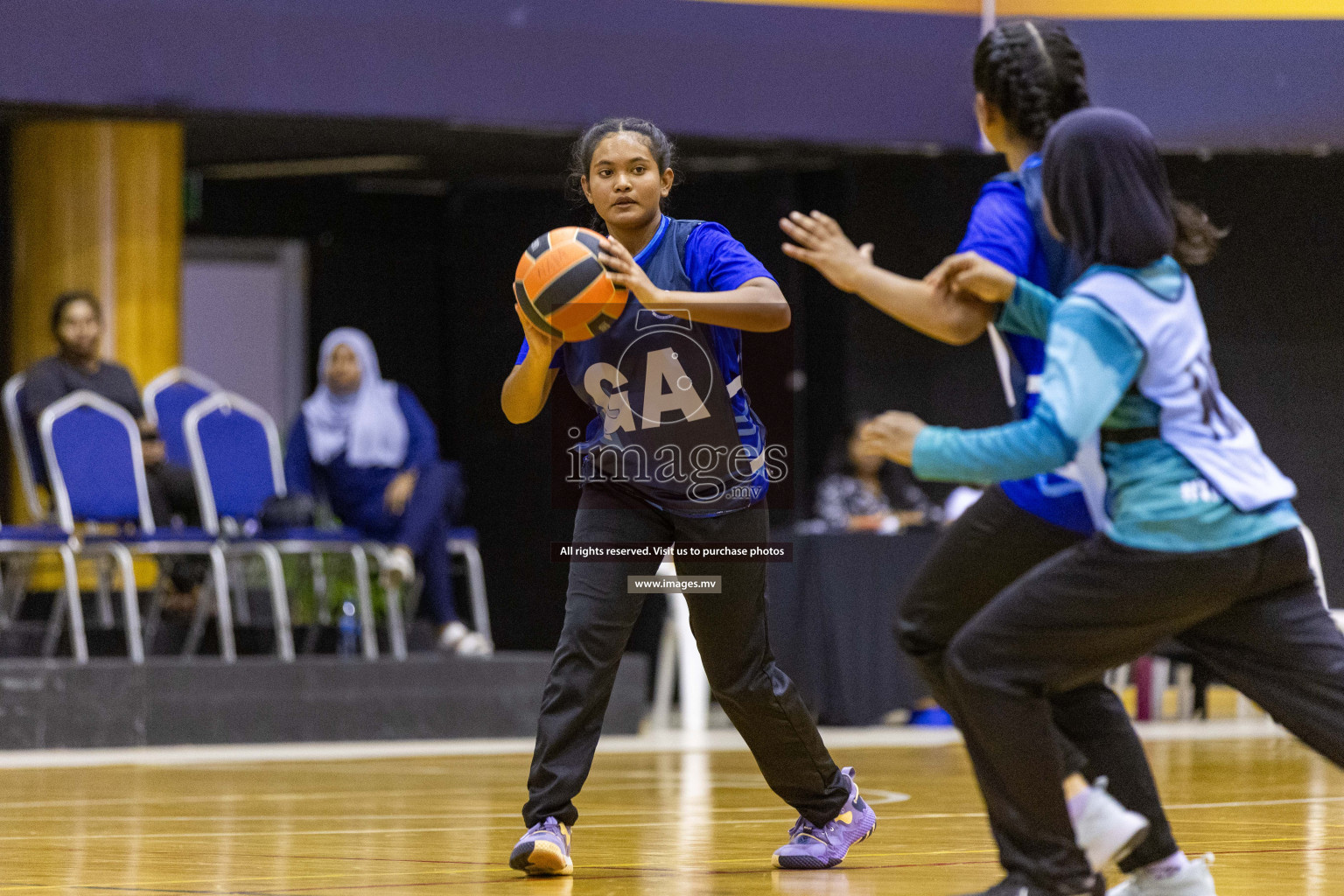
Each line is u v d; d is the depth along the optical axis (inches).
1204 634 275.3
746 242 1204.5
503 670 841.5
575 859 378.3
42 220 1018.1
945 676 272.4
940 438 256.8
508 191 1300.4
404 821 469.1
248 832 440.1
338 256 1317.7
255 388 1314.0
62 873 355.9
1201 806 509.7
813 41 1012.5
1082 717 289.0
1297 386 1138.7
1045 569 264.5
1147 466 259.4
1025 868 266.1
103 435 779.4
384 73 941.8
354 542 804.6
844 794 362.9
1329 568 1130.0
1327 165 1134.4
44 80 879.7
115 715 759.1
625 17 979.3
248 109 920.3
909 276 1163.3
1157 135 1042.7
